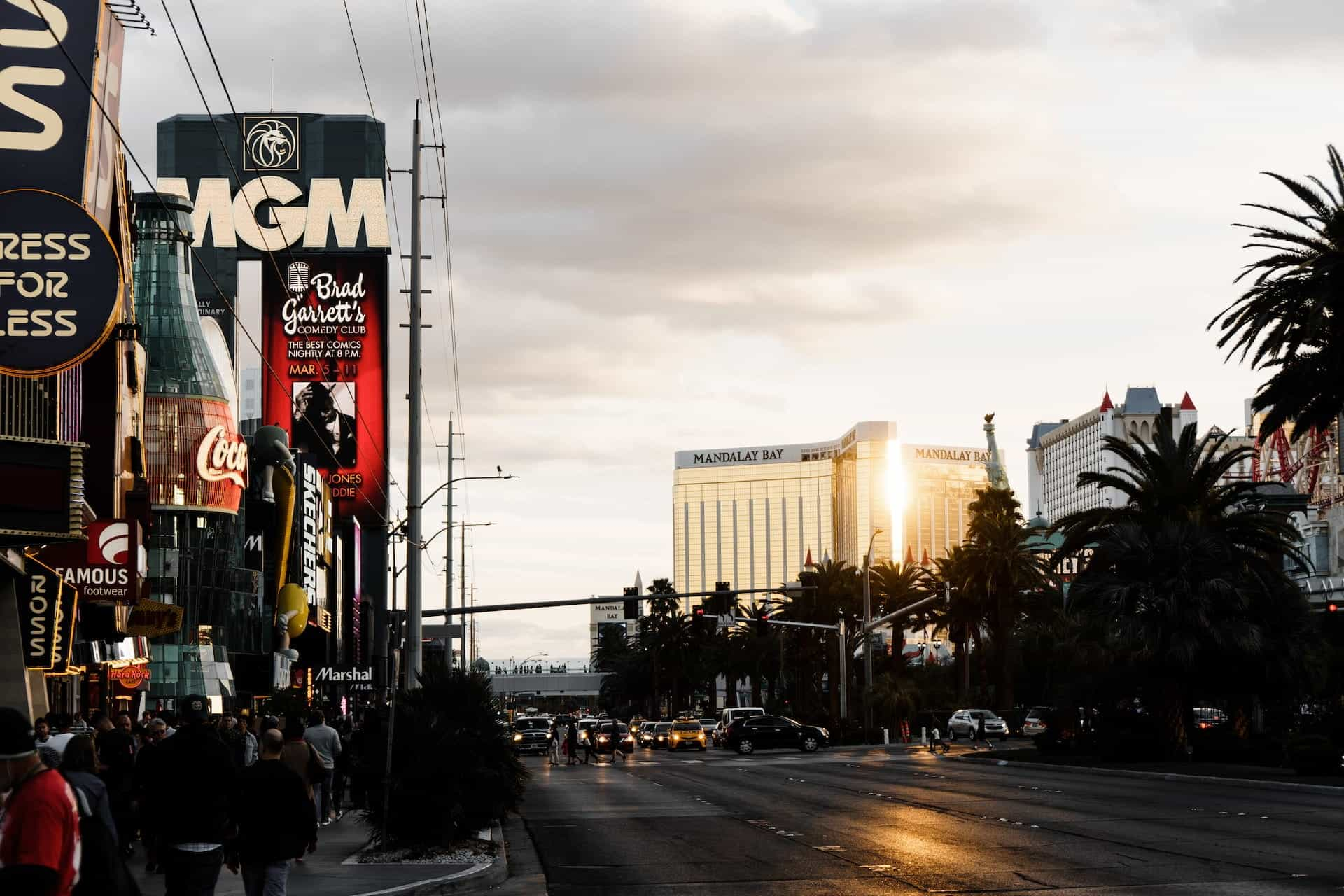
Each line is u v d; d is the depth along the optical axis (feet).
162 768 39.73
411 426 122.93
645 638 481.46
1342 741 142.72
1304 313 133.39
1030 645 333.42
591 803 114.21
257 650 214.28
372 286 345.72
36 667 86.28
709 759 218.79
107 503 106.63
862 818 93.15
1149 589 158.92
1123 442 173.78
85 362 107.96
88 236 73.56
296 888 57.88
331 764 89.30
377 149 362.94
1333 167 135.33
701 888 59.16
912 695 293.84
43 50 82.53
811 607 356.18
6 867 24.84
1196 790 119.44
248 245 358.43
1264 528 171.42
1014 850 71.05
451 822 71.92
